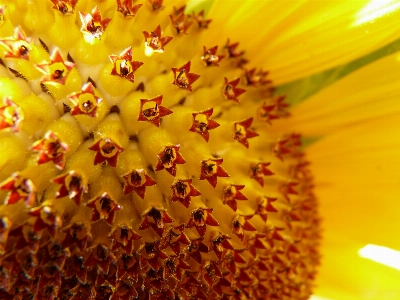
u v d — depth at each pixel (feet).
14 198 0.18
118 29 0.20
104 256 0.20
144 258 0.20
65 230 0.19
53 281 0.20
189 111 0.21
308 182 0.27
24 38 0.19
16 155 0.19
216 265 0.22
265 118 0.25
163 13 0.22
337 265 0.30
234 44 0.24
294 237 0.26
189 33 0.23
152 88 0.21
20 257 0.19
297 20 0.24
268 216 0.24
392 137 0.27
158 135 0.20
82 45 0.19
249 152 0.23
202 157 0.21
